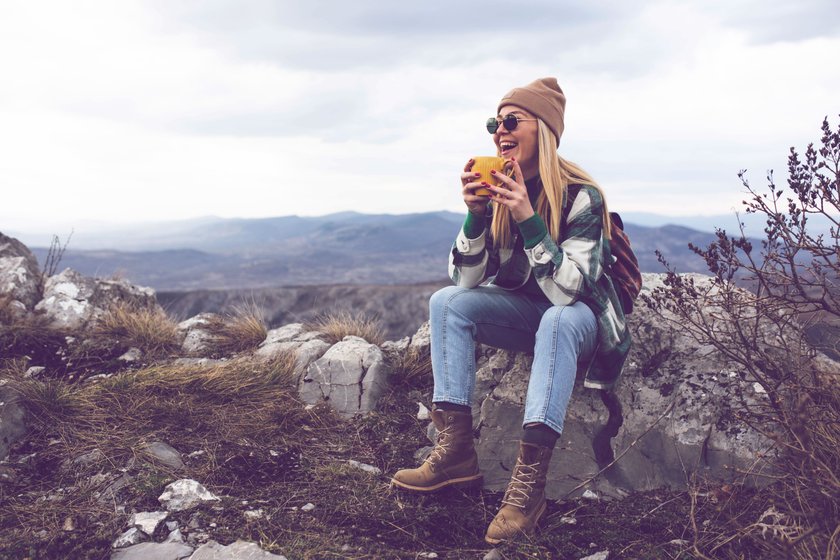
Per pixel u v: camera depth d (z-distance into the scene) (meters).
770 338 2.73
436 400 2.42
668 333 2.91
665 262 2.56
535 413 2.13
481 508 2.35
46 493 2.27
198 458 2.60
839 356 2.54
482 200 2.34
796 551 1.72
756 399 2.50
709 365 2.72
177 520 2.11
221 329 4.43
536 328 2.50
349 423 3.18
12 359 3.58
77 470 2.44
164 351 4.03
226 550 1.91
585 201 2.33
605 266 2.38
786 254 2.10
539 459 2.14
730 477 2.40
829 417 2.17
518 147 2.44
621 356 2.43
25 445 2.60
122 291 4.84
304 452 2.81
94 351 3.87
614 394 2.74
